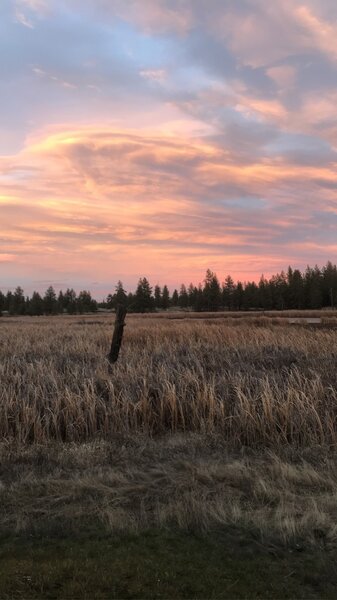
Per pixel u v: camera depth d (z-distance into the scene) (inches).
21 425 315.3
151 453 270.7
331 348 557.3
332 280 4662.9
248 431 303.7
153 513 183.6
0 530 168.9
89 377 384.8
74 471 238.4
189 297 6008.9
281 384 364.5
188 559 146.2
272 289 5036.9
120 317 441.4
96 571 137.0
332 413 317.4
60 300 6151.6
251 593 127.3
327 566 142.7
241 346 601.6
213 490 205.6
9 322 2201.0
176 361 446.3
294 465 243.3
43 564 141.1
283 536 160.9
